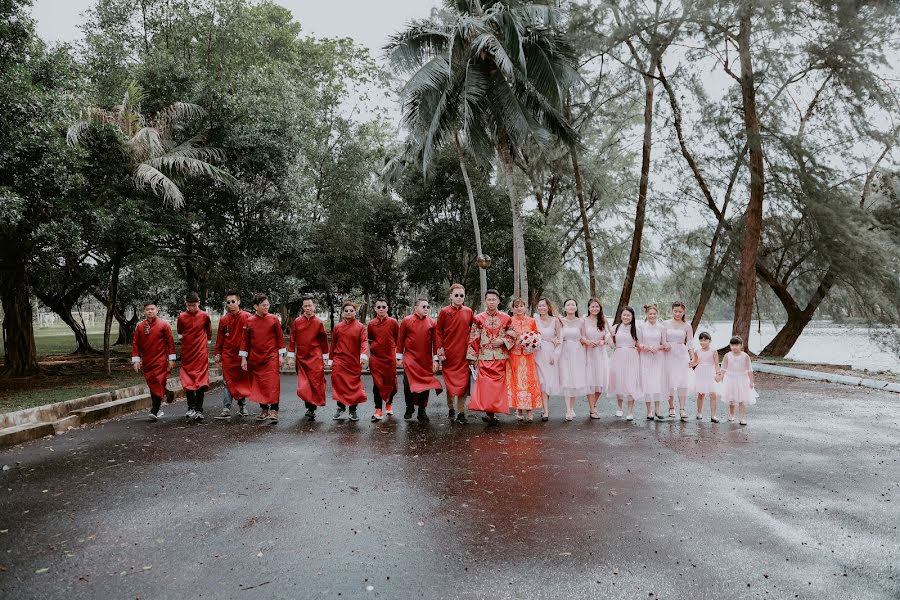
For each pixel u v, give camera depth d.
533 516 4.62
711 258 22.48
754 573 3.59
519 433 7.91
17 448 7.12
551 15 18.12
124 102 14.87
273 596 3.33
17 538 4.23
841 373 14.35
